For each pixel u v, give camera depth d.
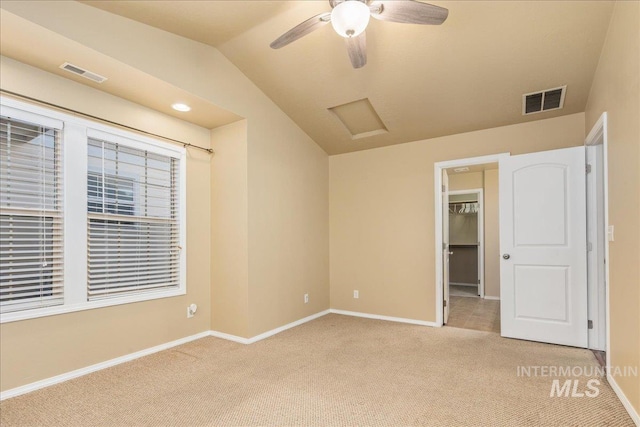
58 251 2.63
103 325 2.88
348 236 4.84
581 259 3.32
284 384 2.54
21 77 2.45
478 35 2.72
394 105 3.70
